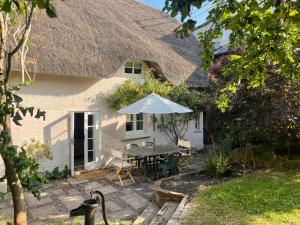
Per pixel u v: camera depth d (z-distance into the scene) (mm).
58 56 9445
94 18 12156
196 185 8180
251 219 5566
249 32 3209
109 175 10328
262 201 6512
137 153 9703
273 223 5359
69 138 10422
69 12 11500
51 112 9953
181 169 10836
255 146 11797
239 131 9984
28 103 9406
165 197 7367
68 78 10359
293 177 8492
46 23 10094
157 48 13547
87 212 2467
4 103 2600
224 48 16359
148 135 12977
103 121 11367
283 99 8672
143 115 12992
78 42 10391
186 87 13664
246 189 7391
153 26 16297
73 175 10320
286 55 3197
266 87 8672
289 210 5949
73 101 10508
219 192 7219
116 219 6527
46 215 6855
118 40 11609
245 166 10234
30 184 2986
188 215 5898
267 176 8695
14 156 2830
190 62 14859
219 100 4805
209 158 10047
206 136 16250
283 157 11086
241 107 9492
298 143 11188
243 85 9023
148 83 12148
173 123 13852
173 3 2232
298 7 2557
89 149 11195
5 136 2787
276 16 2527
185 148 11562
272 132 9625
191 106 13945
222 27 3004
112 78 11664
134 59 11547
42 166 9719
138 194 8328
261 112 9141
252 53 3188
